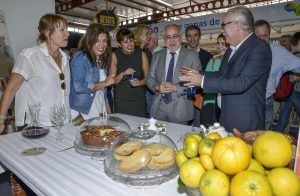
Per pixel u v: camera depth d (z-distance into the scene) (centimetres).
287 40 404
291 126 379
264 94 184
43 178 103
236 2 969
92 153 126
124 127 149
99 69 221
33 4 335
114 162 106
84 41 207
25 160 123
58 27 180
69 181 100
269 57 173
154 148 103
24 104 185
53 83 188
